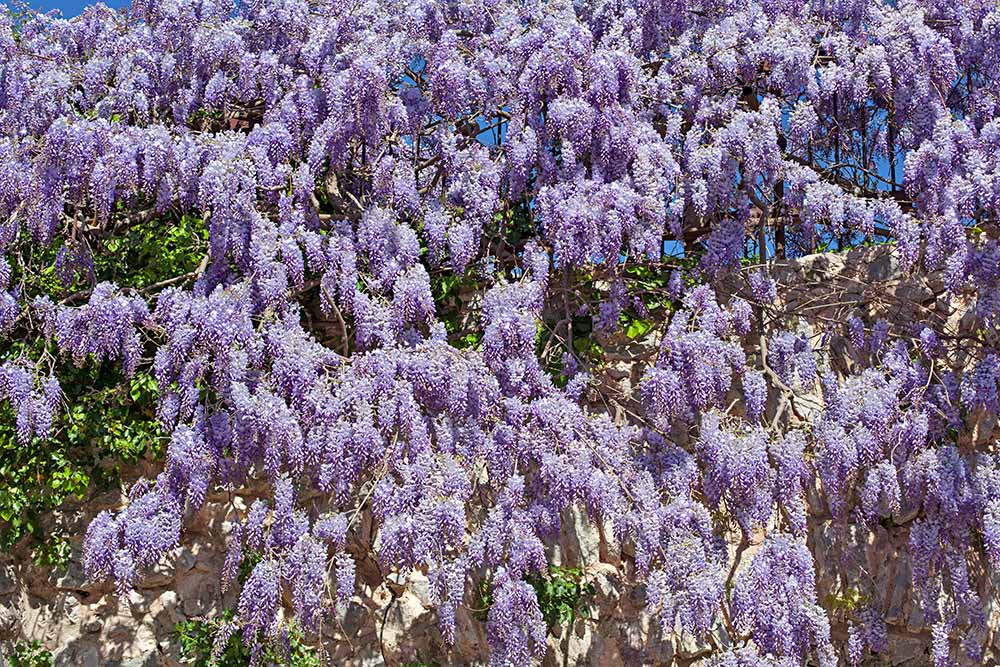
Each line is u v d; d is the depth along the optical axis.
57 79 6.80
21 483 5.87
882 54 6.81
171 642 5.88
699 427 6.06
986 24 7.16
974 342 6.69
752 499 5.82
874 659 6.35
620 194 6.08
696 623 5.33
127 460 6.03
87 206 6.52
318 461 5.25
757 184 6.70
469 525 5.86
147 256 6.58
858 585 6.33
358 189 6.62
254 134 6.11
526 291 5.90
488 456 5.52
